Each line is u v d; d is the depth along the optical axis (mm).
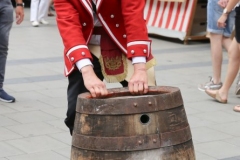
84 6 3988
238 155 5879
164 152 3420
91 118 3471
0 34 7723
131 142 3379
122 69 4250
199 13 13047
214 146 6152
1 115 7301
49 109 7586
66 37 3916
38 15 15844
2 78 7887
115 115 3396
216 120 7117
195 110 7566
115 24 4160
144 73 3873
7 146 6125
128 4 3926
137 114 3389
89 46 4297
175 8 13016
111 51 4266
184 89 8688
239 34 7402
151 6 13602
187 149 3541
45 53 11648
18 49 12117
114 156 3410
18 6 7914
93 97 3701
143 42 3910
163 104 3438
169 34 13094
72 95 4383
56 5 4012
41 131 6648
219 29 8406
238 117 7258
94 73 3963
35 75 9617
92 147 3463
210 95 8008
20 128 6762
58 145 6160
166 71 9930
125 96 3816
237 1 7602
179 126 3506
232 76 7789
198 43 12953
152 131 3398
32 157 5785
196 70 10023
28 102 7945
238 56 7699
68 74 4242
